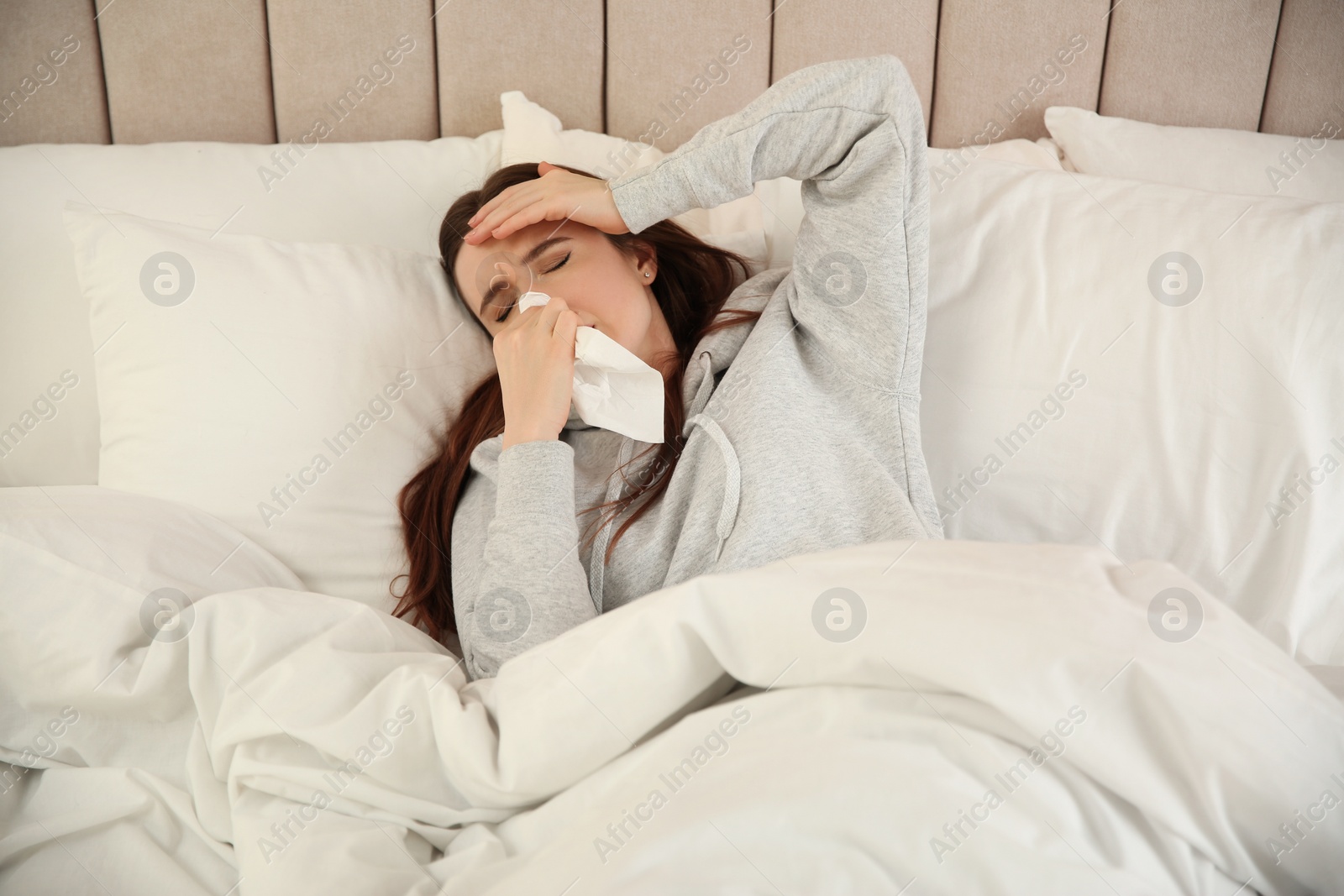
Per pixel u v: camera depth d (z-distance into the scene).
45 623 0.80
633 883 0.52
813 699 0.61
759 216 1.38
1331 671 0.80
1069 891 0.51
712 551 0.98
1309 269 0.98
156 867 0.73
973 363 1.09
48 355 1.22
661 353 1.14
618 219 1.06
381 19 1.43
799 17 1.43
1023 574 0.62
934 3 1.42
